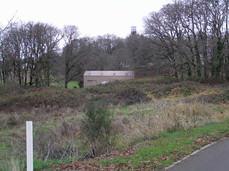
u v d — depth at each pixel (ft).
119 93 103.65
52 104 89.04
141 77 194.70
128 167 19.99
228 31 139.64
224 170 19.58
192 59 156.46
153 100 91.45
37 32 174.09
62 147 32.07
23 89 134.41
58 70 194.49
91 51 224.94
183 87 118.52
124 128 38.86
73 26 227.81
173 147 25.63
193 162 21.50
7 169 21.70
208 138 30.40
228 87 118.11
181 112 44.83
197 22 151.02
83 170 20.26
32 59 176.04
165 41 174.70
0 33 44.04
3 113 78.02
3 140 42.57
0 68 154.92
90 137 30.81
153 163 20.88
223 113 53.01
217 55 143.23
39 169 22.67
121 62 272.92
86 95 113.39
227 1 134.62
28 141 16.72
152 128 34.78
